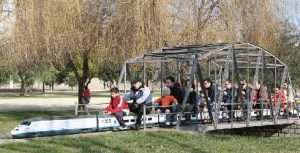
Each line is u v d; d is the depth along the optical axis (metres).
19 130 16.75
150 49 24.67
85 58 27.70
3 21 23.23
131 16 24.86
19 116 31.34
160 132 18.30
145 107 18.83
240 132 22.98
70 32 24.64
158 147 15.52
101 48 25.92
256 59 22.73
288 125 23.89
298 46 40.75
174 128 19.41
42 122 17.12
